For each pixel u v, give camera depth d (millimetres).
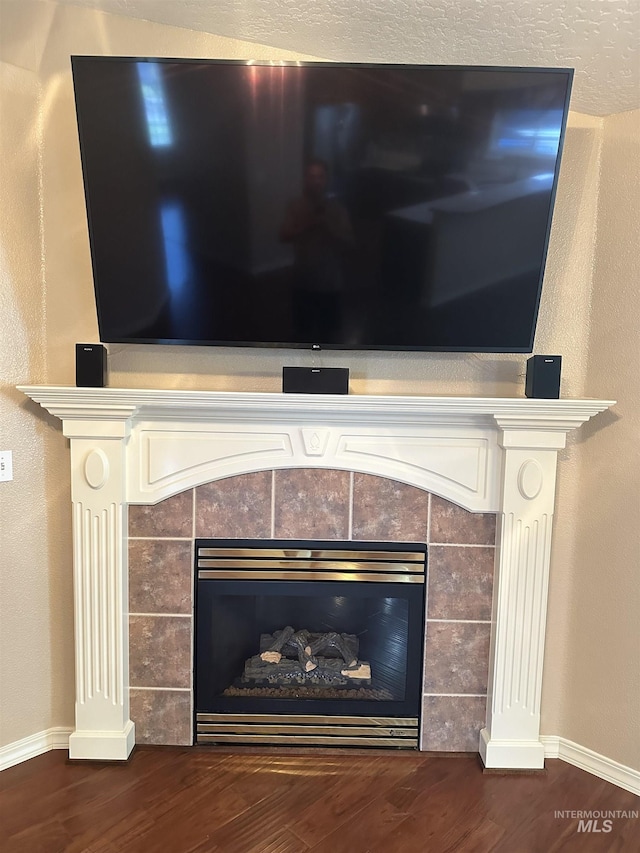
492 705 2055
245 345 1924
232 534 2074
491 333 1916
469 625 2102
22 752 2047
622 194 1922
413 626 2105
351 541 2082
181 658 2102
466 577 2086
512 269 1870
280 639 2266
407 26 1765
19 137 1909
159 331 1914
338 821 1799
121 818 1788
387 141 1774
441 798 1909
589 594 2051
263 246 1846
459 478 2035
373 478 2055
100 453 1944
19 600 2018
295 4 1705
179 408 1960
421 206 1818
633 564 1943
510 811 1860
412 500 2064
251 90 1740
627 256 1920
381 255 1850
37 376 2018
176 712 2121
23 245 1947
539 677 2045
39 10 1894
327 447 2012
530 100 1748
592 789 1973
